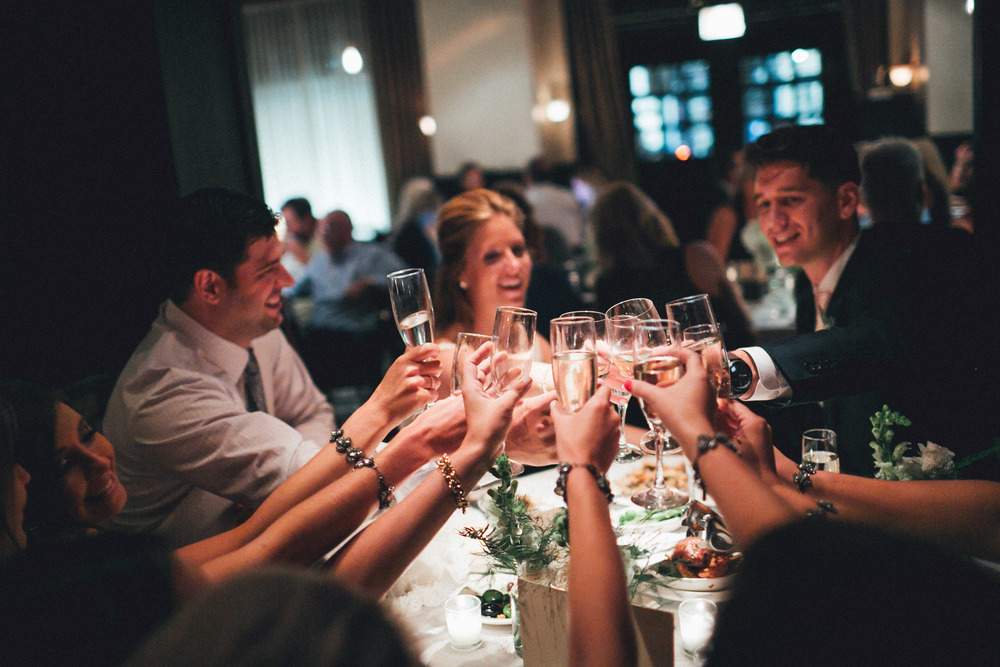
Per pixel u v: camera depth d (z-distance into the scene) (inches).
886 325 61.7
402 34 382.9
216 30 103.5
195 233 69.7
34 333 93.7
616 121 372.2
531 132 381.4
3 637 28.2
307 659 19.4
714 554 53.9
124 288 96.0
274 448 69.3
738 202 226.7
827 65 343.9
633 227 135.2
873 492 48.9
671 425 37.8
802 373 59.0
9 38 88.8
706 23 283.0
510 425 48.1
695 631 48.0
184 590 31.8
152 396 70.5
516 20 371.2
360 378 196.5
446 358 77.0
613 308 60.3
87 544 30.9
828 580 23.3
